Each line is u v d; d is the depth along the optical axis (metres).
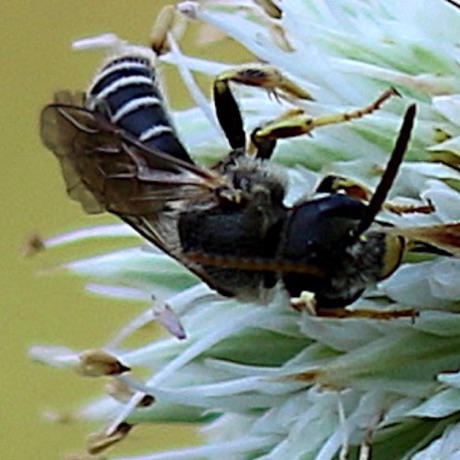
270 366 0.11
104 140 0.10
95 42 0.11
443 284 0.11
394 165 0.10
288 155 0.11
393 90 0.11
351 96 0.11
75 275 0.12
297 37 0.11
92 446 0.11
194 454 0.11
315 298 0.10
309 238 0.10
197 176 0.10
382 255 0.10
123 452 0.12
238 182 0.10
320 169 0.11
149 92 0.11
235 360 0.11
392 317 0.10
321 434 0.11
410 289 0.11
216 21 0.11
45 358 0.11
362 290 0.10
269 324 0.11
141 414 0.11
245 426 0.11
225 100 0.11
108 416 0.11
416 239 0.10
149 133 0.11
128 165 0.10
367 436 0.11
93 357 0.11
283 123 0.11
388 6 0.11
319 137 0.11
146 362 0.11
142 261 0.11
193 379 0.11
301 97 0.11
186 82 0.11
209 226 0.10
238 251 0.10
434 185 0.11
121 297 0.11
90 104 0.11
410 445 0.11
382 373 0.11
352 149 0.11
